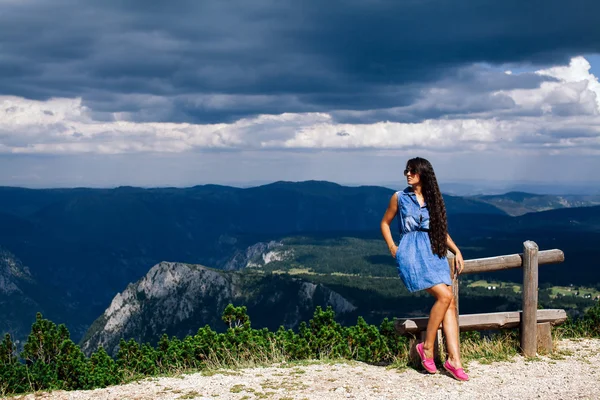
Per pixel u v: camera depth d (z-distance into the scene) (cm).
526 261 877
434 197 766
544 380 752
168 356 1027
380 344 1009
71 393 759
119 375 901
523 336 883
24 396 759
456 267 797
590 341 1000
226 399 703
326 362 891
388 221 805
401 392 707
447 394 696
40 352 998
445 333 783
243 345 1052
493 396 688
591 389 712
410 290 772
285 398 692
